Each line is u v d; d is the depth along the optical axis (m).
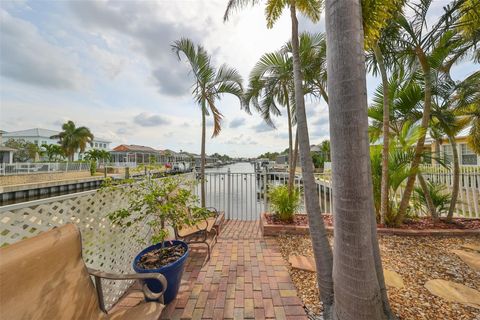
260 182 5.70
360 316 1.41
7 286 1.08
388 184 3.64
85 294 1.41
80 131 31.36
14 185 12.02
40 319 1.15
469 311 1.81
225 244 3.40
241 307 1.95
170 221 2.52
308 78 4.47
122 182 2.41
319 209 2.04
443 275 2.37
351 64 1.41
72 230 1.51
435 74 3.40
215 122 5.54
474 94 4.02
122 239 2.46
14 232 1.44
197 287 2.26
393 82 3.90
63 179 15.68
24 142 32.06
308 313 1.86
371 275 1.44
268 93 5.00
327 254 1.95
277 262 2.77
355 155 1.42
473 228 3.57
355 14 1.43
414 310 1.82
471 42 3.59
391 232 3.47
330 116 1.54
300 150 2.18
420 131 3.33
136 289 2.39
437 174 5.43
